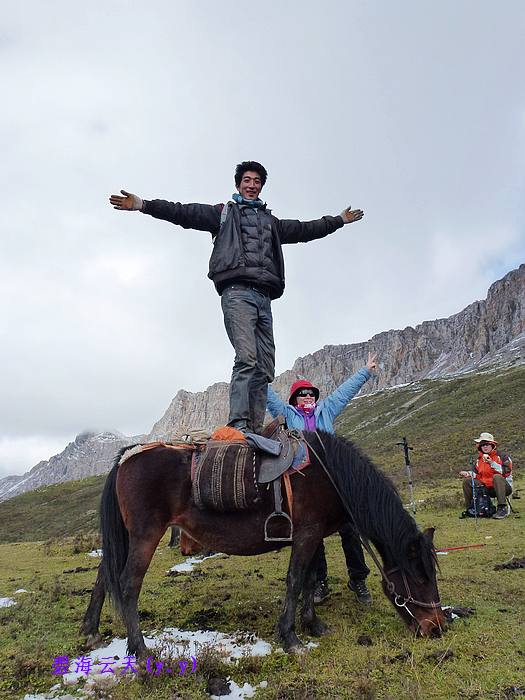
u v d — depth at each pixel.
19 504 69.75
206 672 3.56
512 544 7.29
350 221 5.68
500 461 10.03
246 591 5.77
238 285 4.85
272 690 3.19
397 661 3.57
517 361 112.12
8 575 7.98
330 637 4.14
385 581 4.22
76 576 7.48
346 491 4.14
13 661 3.94
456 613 4.45
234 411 4.60
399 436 72.31
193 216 4.89
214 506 4.06
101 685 3.45
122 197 4.59
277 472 4.05
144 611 5.12
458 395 87.56
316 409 5.43
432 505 11.84
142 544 4.12
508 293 187.50
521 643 3.75
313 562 4.36
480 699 2.96
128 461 4.38
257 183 5.16
